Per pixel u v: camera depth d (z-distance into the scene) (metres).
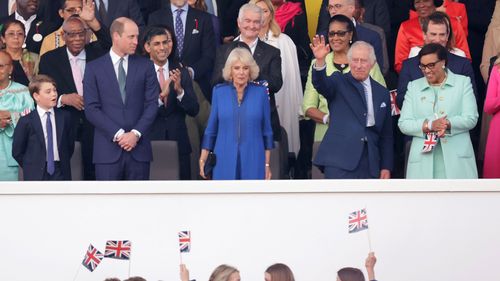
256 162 42.53
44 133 43.59
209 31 50.47
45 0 50.75
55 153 43.72
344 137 42.91
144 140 43.56
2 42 48.97
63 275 36.09
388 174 43.62
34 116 43.66
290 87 49.50
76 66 47.81
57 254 36.06
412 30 50.41
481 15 52.88
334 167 42.84
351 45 44.34
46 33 50.25
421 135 43.03
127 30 43.50
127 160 43.34
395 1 53.47
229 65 42.50
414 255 36.22
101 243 36.09
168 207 36.06
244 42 47.16
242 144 42.47
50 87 43.53
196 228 36.03
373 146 42.97
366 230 36.12
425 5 50.16
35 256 36.06
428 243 36.22
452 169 42.88
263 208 36.06
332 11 49.28
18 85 45.84
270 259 36.03
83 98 44.75
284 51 49.62
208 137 42.97
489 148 44.31
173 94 46.34
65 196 36.06
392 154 43.66
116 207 36.09
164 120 46.56
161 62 46.81
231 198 36.06
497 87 43.91
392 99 48.00
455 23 50.00
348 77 42.97
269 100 44.69
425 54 43.03
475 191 36.25
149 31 46.84
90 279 36.06
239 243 36.03
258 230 36.00
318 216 36.09
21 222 36.03
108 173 43.25
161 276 36.09
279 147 46.41
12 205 36.00
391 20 53.28
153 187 36.03
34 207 36.03
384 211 36.19
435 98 43.28
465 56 48.03
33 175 43.59
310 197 36.09
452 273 36.31
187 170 46.94
